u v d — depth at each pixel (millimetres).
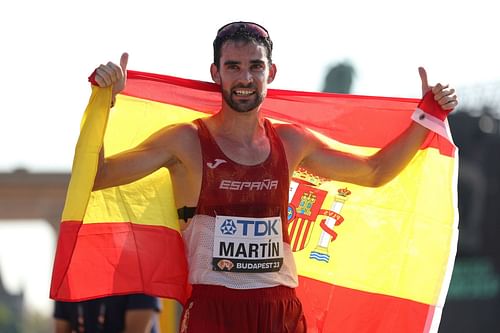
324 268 11828
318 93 11695
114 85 10211
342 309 11789
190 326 10312
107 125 11164
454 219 11570
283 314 10453
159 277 10961
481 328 25984
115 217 10969
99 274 10891
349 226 11844
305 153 10938
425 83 11297
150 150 10477
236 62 10273
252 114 10414
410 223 11719
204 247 10320
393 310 11711
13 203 38938
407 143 11297
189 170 10414
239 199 10320
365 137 11828
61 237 10016
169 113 11305
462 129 26094
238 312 10281
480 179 26031
